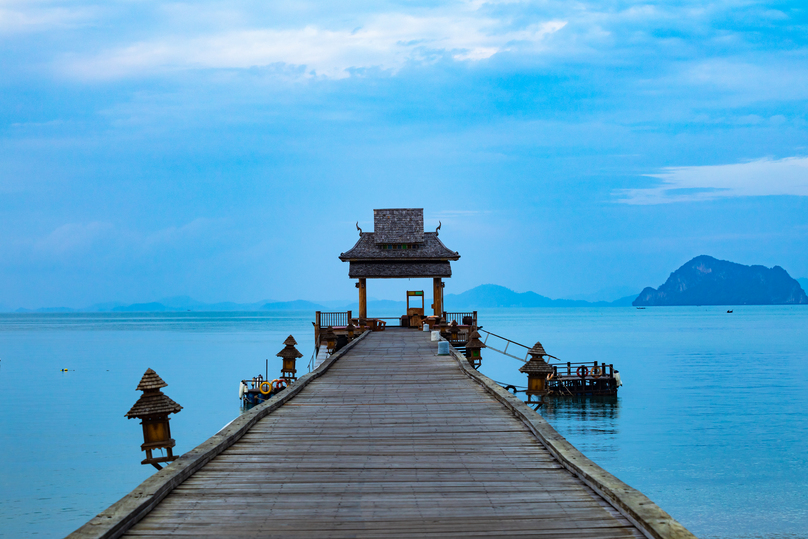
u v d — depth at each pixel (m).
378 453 9.40
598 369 43.94
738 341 97.94
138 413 8.70
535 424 10.83
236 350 88.88
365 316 42.72
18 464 26.09
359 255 42.88
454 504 6.98
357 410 13.23
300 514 6.67
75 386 51.41
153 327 184.38
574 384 42.72
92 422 35.50
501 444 9.99
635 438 30.95
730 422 34.66
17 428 33.72
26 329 173.75
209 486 7.66
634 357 71.88
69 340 117.19
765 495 22.05
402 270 42.84
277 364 68.12
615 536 5.98
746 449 28.44
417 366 21.70
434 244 44.31
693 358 70.75
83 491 22.58
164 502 7.05
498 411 13.05
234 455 9.28
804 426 33.41
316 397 15.09
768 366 62.28
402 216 45.12
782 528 19.06
